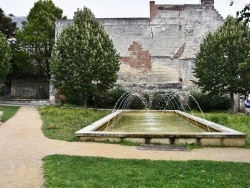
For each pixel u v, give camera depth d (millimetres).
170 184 5402
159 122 15422
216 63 23328
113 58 24750
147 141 9266
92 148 8484
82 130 10023
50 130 11891
